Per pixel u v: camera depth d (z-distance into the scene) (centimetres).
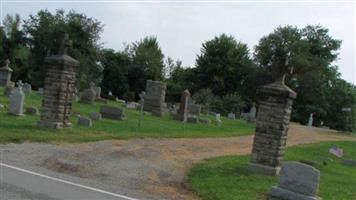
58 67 2020
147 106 3900
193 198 1161
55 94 2017
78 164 1409
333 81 8012
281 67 1605
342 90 7688
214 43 8875
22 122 2069
